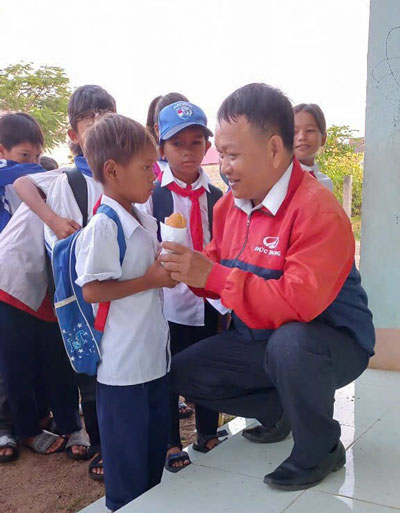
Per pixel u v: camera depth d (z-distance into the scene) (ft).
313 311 5.88
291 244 6.16
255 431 7.61
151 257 6.68
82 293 6.31
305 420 5.98
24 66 52.34
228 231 7.14
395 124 9.98
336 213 5.96
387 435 7.51
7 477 8.82
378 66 10.02
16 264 8.76
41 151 10.27
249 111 5.96
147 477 6.71
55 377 9.28
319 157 44.24
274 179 6.25
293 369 5.81
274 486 6.17
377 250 10.26
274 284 5.91
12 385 9.11
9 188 9.88
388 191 10.10
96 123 6.48
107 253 6.06
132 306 6.42
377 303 10.34
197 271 6.23
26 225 8.79
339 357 6.17
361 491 6.09
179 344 8.64
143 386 6.47
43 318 9.11
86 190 8.07
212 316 8.71
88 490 8.39
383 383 9.62
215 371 7.04
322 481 6.30
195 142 8.45
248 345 6.94
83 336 6.45
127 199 6.55
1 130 9.77
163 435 6.93
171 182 8.66
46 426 10.25
